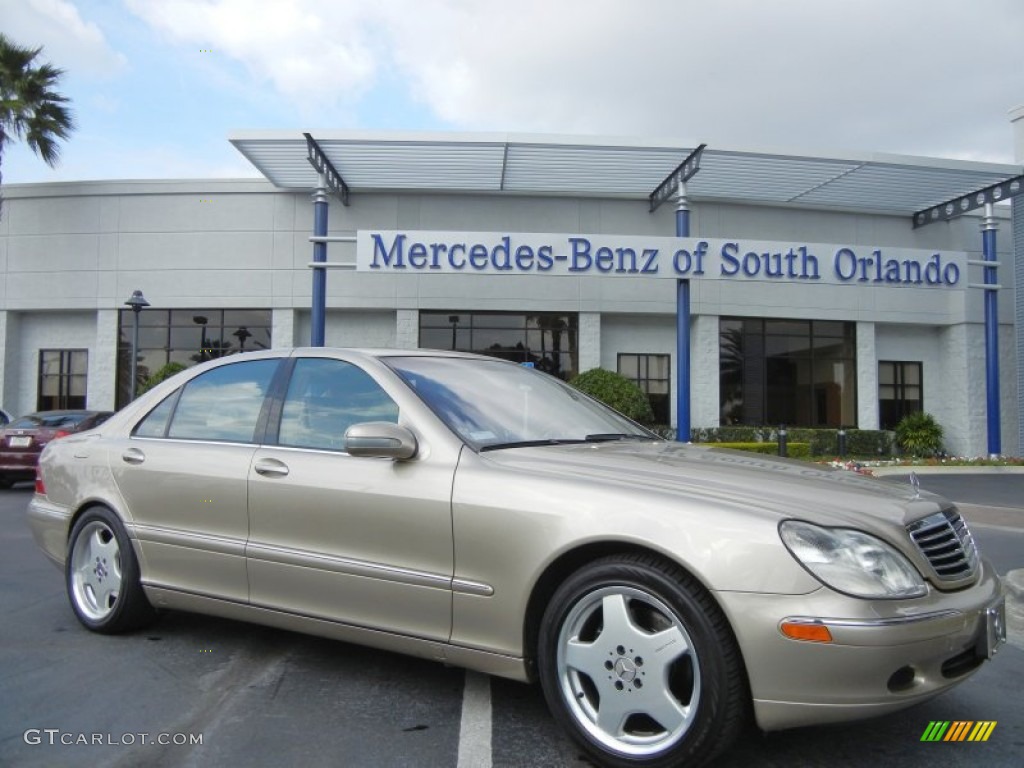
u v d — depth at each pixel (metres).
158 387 4.65
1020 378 19.95
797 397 20.66
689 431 17.47
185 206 19.53
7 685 3.72
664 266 16.78
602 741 2.83
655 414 20.17
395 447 3.29
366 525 3.41
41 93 19.89
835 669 2.50
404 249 16.56
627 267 16.77
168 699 3.55
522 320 19.75
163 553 4.13
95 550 4.54
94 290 19.58
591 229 19.72
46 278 19.73
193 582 4.02
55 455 4.88
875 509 2.88
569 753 3.03
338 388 3.86
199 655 4.16
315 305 16.70
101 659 4.09
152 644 4.34
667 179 18.11
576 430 3.96
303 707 3.47
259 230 19.44
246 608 3.82
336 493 3.50
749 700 2.67
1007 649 4.59
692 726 2.64
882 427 21.33
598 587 2.88
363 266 16.55
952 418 21.28
